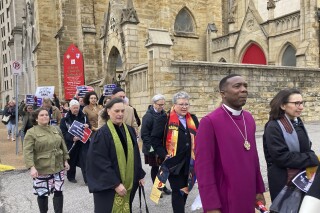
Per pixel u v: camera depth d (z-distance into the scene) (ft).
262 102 52.11
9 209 20.71
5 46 235.40
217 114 10.44
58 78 94.22
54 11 94.58
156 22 83.61
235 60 81.51
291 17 67.05
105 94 34.47
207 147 10.16
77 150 26.07
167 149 16.24
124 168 12.94
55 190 17.19
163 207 19.63
